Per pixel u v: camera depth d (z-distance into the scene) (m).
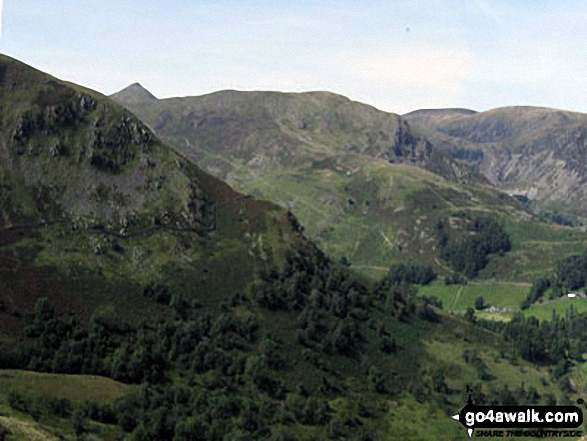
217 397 153.00
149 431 128.75
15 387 131.75
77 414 125.38
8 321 161.25
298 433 152.12
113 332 171.00
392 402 178.88
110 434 124.88
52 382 139.12
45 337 158.50
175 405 145.38
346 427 161.12
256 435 144.00
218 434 137.12
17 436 95.12
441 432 166.62
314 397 170.75
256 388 165.88
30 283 177.38
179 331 177.38
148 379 156.25
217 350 175.38
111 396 140.25
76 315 172.50
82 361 154.75
